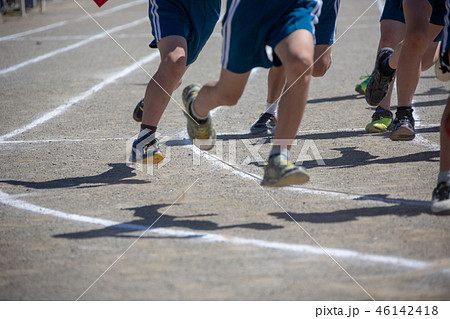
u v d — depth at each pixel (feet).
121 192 21.22
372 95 27.45
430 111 33.06
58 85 44.45
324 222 17.74
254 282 14.15
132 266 15.17
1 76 49.06
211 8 23.20
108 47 66.74
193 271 14.78
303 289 13.78
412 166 23.27
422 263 14.87
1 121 33.14
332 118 32.40
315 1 17.29
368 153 25.39
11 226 18.22
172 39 22.36
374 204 19.22
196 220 18.20
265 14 16.99
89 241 16.87
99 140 28.73
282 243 16.28
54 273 14.94
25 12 115.24
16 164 25.05
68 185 22.17
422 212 18.37
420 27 22.71
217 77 46.24
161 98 22.71
